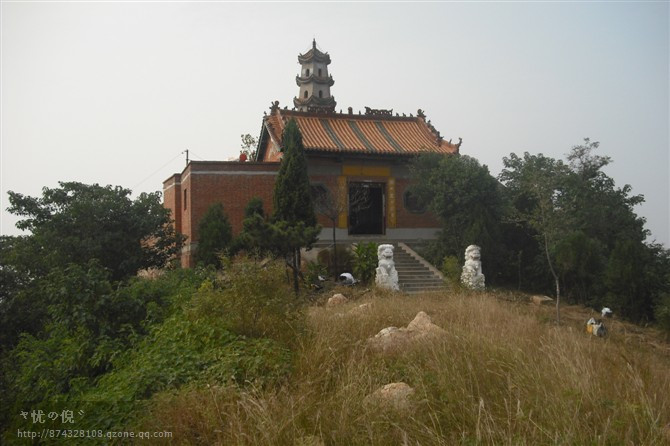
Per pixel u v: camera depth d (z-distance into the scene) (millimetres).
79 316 8398
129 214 18094
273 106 26016
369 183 24578
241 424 4992
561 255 17969
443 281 19141
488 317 10891
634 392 5652
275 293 8391
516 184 21922
